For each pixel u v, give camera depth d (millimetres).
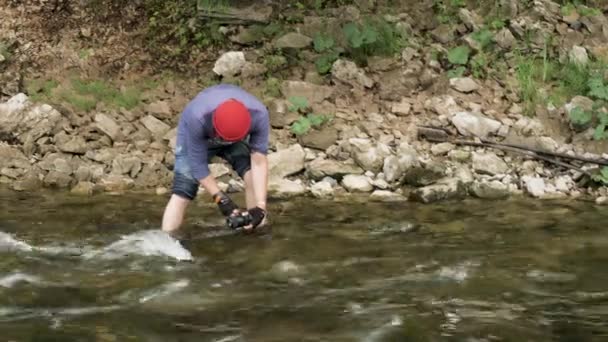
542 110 8367
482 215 6648
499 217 6598
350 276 5293
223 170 7465
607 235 6156
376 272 5367
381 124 8172
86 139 7863
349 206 6836
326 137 7898
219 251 5711
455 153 7738
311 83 8586
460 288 5117
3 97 8391
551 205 6973
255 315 4688
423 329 4535
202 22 9344
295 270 5383
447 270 5410
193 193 5914
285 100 8359
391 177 7367
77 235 5980
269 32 9180
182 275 5273
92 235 5984
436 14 9492
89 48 9086
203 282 5164
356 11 9367
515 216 6633
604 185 7410
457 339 4422
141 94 8516
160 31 9312
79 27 9344
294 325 4559
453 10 9508
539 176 7578
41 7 9492
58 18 9414
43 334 4398
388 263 5527
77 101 8242
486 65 8898
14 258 5508
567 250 5820
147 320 4598
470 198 7148
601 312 4777
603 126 8047
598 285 5184
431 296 4992
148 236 5945
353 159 7629
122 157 7586
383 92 8531
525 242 5988
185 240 5918
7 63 8797
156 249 5703
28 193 7047
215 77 8766
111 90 8492
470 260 5602
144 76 8812
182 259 5551
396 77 8672
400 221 6449
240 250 5738
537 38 9156
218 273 5316
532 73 8750
